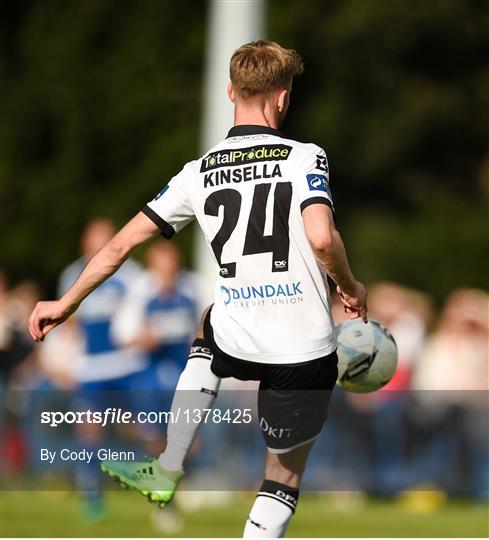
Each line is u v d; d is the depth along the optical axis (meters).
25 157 84.38
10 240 83.00
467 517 33.50
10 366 45.94
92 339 35.31
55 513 33.28
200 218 18.08
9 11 88.75
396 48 85.31
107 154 82.56
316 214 17.05
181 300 35.97
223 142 18.20
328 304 17.92
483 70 89.12
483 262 81.12
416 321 39.69
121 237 18.28
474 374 38.56
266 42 18.48
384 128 85.44
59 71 83.19
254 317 17.80
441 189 88.50
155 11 82.50
